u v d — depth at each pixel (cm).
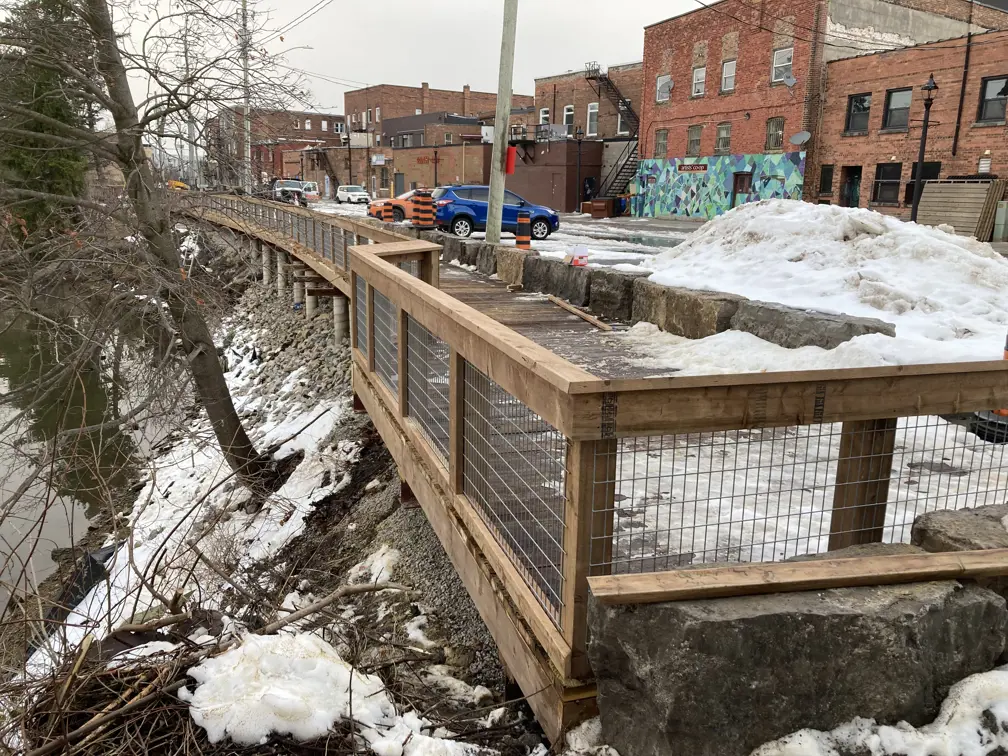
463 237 2122
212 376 1504
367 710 334
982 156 2286
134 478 1323
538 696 315
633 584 249
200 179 1702
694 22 3312
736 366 728
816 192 2895
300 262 2217
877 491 335
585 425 259
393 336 621
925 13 3048
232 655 345
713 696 237
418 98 7200
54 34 1465
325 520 931
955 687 255
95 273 1436
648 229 2725
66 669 352
